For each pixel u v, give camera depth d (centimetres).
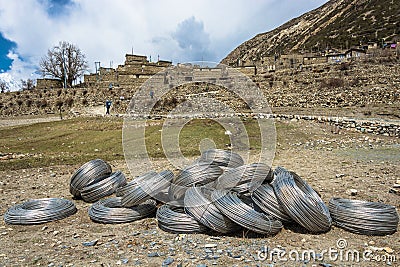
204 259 458
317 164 1120
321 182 877
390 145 1516
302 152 1383
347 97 2934
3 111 4184
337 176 926
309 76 3922
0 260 462
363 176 930
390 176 922
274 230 534
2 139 2077
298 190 551
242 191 596
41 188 909
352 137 1773
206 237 540
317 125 2045
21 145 1770
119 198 681
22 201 793
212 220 538
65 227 603
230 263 445
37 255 479
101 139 1772
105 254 479
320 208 542
